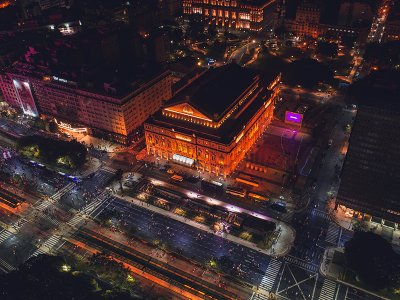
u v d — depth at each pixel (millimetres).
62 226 199875
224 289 164125
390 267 155875
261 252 179750
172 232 192625
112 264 165250
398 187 174750
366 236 165500
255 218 192000
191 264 175875
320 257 175875
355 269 160375
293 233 188875
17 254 185750
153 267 175125
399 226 188125
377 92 166250
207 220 198375
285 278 167375
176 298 161125
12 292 150000
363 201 187625
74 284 154875
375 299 157000
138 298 153250
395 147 165875
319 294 160125
